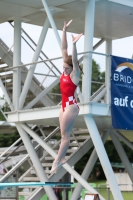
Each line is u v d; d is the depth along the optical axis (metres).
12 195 20.28
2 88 22.25
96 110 19.39
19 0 21.05
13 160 26.19
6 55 24.39
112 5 21.33
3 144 52.31
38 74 22.52
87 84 19.34
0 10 22.42
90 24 20.00
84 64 19.48
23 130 22.16
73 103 11.49
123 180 48.00
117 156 60.03
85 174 23.84
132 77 20.42
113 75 19.88
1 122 30.62
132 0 21.45
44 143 21.30
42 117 20.88
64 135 11.48
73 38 11.41
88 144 24.27
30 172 23.86
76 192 22.50
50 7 21.69
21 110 21.67
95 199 19.44
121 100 19.97
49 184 13.71
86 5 20.17
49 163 23.48
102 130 24.12
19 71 22.17
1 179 21.58
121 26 24.55
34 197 22.62
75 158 23.77
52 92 22.47
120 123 19.73
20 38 23.14
